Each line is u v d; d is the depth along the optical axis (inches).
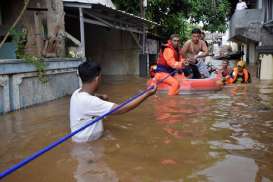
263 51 454.3
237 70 388.5
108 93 325.4
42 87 277.0
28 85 258.4
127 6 634.2
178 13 732.7
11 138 162.7
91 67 152.9
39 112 231.8
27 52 323.0
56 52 338.3
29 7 342.6
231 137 154.3
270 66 450.6
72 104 153.2
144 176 111.7
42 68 268.5
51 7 345.1
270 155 129.6
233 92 306.8
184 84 299.0
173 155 131.2
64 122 195.2
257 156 128.6
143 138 154.3
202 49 339.0
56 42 338.3
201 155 130.7
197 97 276.4
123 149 139.0
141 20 530.0
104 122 185.8
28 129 180.1
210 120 188.5
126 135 159.3
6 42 318.7
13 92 239.9
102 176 112.4
